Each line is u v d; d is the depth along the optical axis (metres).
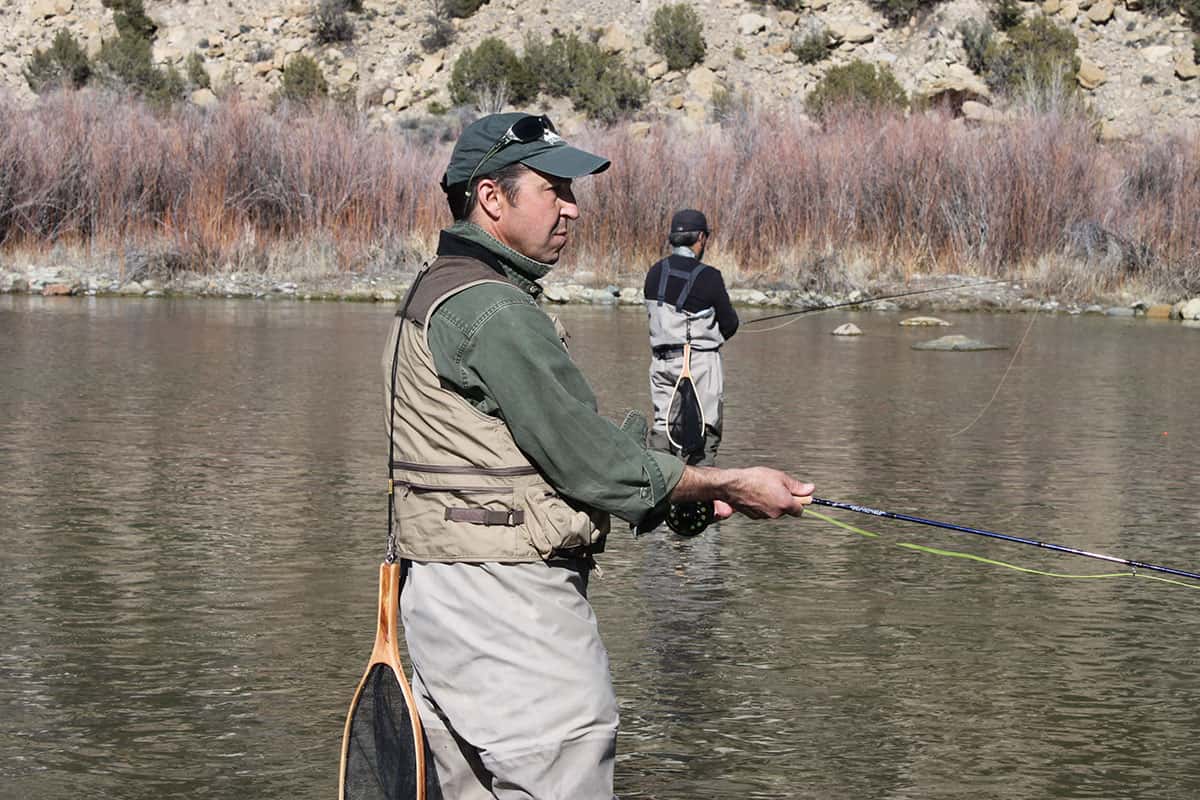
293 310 25.52
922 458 11.77
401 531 3.62
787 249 30.92
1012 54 57.16
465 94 58.00
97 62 59.56
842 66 58.03
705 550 8.64
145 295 28.05
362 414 13.45
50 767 5.07
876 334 23.22
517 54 61.81
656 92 58.97
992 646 6.71
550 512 3.51
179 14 63.88
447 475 3.53
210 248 30.41
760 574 8.05
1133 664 6.46
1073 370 18.39
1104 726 5.66
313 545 8.41
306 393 14.80
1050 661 6.49
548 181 3.69
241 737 5.38
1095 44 59.59
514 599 3.50
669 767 5.17
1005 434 13.09
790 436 12.75
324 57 61.91
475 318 3.50
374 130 36.31
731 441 12.44
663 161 31.45
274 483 10.21
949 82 54.78
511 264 3.69
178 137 31.72
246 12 64.06
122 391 14.75
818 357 19.66
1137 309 28.20
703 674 6.23
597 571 3.70
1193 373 18.19
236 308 25.69
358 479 10.40
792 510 3.78
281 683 5.98
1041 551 8.67
